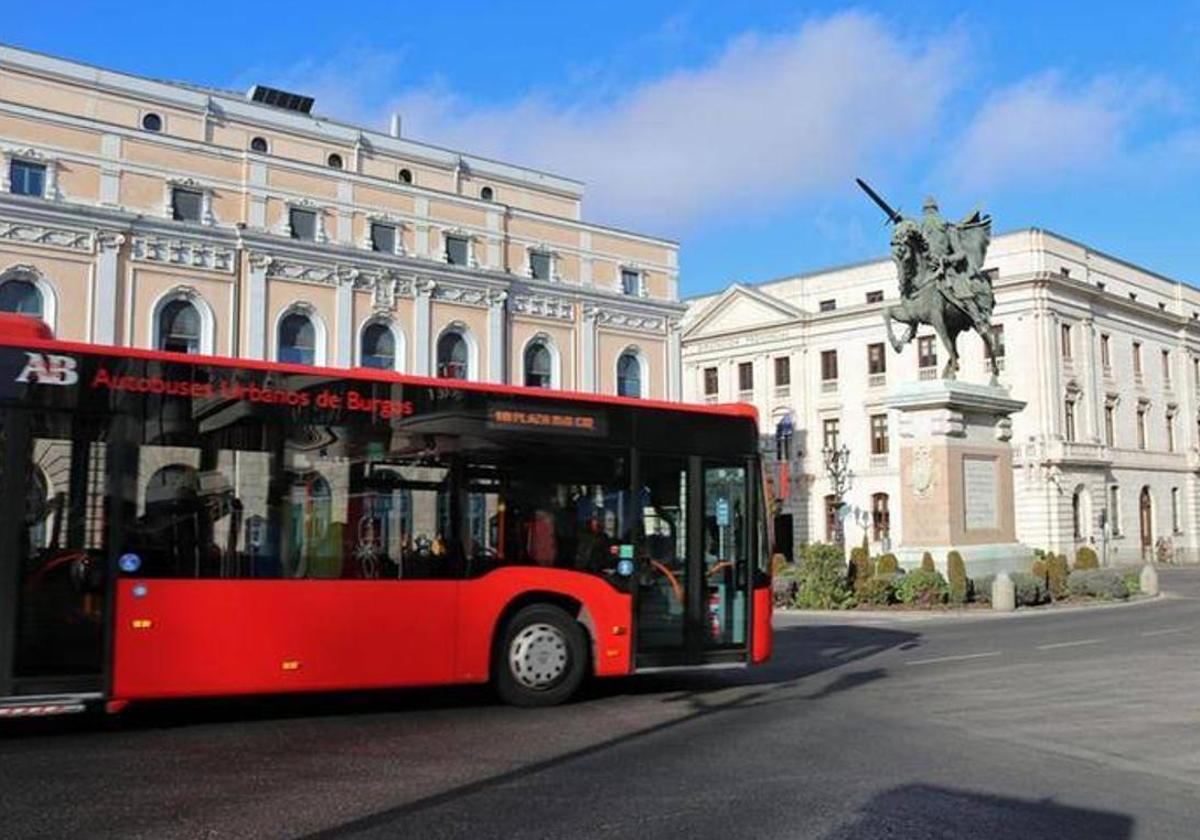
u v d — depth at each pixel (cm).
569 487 1086
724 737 898
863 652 1582
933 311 2509
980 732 925
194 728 935
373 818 629
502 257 5062
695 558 1148
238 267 4216
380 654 977
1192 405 7144
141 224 3969
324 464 973
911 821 631
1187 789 722
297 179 4419
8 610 844
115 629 878
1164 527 6688
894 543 6250
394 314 4631
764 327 7000
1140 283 6775
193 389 932
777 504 1345
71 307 3822
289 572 948
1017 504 5809
